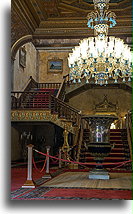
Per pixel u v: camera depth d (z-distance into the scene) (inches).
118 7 731.4
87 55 486.9
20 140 701.3
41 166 595.5
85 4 715.4
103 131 397.1
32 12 719.1
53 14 752.3
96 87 916.0
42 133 809.5
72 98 927.0
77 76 510.6
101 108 916.0
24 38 751.1
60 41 894.4
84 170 504.4
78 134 616.1
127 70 501.0
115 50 490.0
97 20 512.7
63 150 553.6
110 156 562.9
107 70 490.6
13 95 702.5
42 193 271.9
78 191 284.0
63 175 429.7
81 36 800.9
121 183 344.2
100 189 297.1
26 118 611.2
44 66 996.6
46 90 884.0
